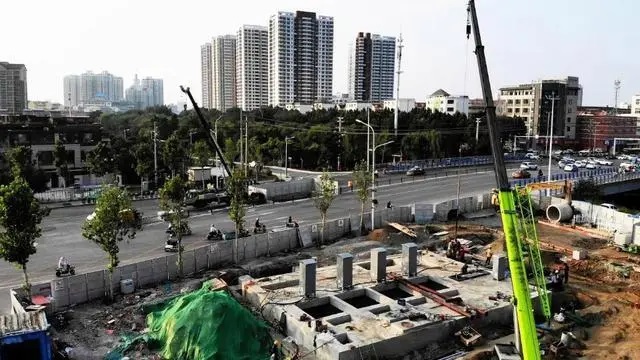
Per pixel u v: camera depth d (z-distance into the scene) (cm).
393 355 2712
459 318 2969
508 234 2103
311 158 11031
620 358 2681
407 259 3581
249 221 5625
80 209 6194
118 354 2575
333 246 4675
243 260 4166
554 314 3312
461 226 5541
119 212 3209
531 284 3575
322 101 19125
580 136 18875
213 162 9894
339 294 3288
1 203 2861
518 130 16312
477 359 2702
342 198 7119
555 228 5669
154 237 4869
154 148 8350
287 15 18612
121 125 15525
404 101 19750
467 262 4116
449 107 19562
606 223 5681
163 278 3625
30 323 2339
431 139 12056
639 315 3272
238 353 2553
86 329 2850
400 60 12044
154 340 2681
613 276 4100
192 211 6116
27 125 8688
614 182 8481
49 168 8475
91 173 8100
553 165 11988
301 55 19212
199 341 2534
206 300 2695
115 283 3359
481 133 13912
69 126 8838
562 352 2767
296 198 7262
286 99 19275
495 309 3098
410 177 9362
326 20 19450
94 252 4334
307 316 2905
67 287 3125
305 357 2647
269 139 11250
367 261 4091
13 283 3562
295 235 4606
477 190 7912
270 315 3072
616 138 17025
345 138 11169
